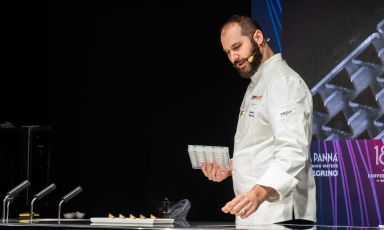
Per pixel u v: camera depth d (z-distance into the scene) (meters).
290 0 4.46
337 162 4.22
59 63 6.16
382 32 4.16
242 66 2.78
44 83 6.17
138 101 5.77
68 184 6.03
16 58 6.16
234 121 5.29
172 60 5.62
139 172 5.72
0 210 5.54
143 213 5.66
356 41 4.23
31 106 6.14
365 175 4.13
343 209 4.18
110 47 5.95
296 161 2.39
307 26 4.39
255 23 2.77
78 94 6.07
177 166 5.54
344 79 4.25
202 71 5.46
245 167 2.77
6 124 5.90
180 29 5.60
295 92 2.55
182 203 3.87
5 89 6.15
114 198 5.83
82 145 6.01
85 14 6.08
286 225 2.23
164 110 5.64
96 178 5.93
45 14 6.17
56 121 6.13
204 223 2.51
